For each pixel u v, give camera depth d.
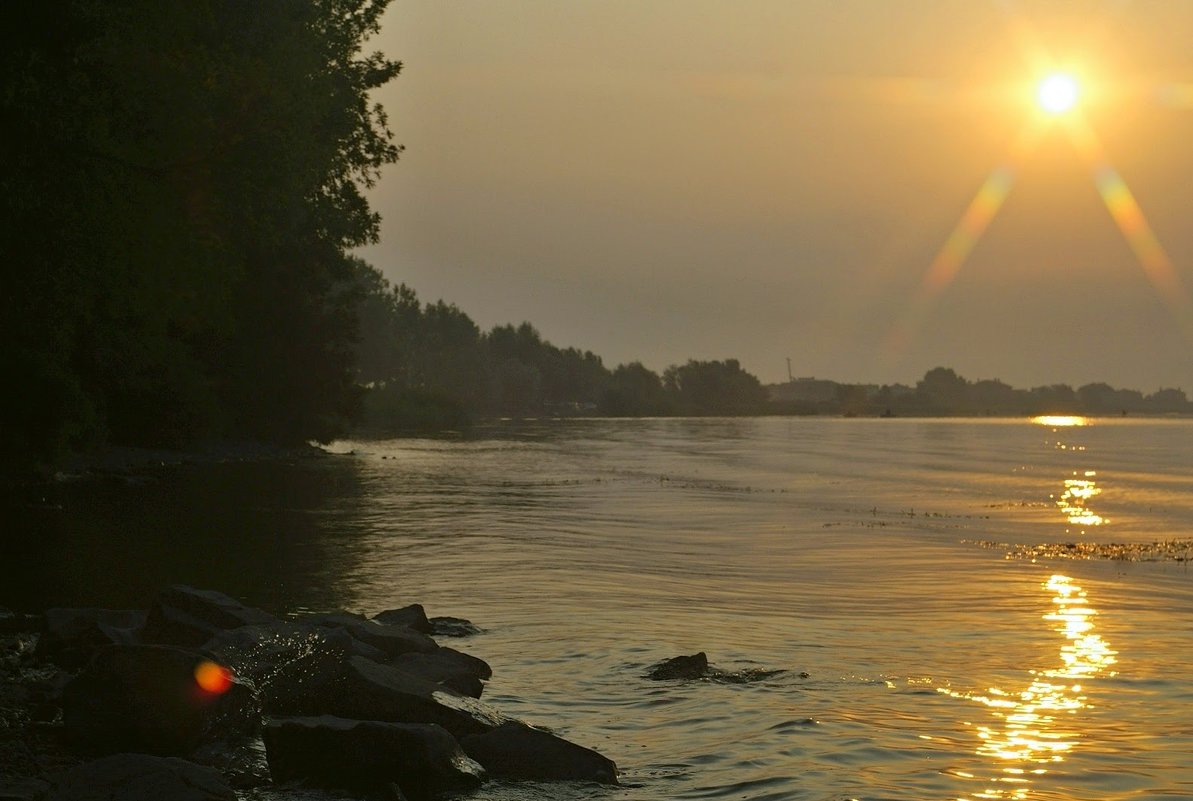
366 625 14.24
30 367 33.94
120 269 25.62
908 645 15.69
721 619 17.83
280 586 20.78
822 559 25.77
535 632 16.70
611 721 11.80
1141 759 10.12
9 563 22.84
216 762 10.33
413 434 130.00
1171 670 13.95
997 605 19.33
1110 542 30.12
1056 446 111.06
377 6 54.31
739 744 10.84
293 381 74.62
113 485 43.56
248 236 31.02
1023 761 10.11
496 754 10.11
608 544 28.34
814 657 14.90
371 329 191.88
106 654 10.77
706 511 38.34
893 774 9.78
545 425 184.12
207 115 24.83
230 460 63.81
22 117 20.59
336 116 51.59
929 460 80.44
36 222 22.38
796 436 136.25
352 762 9.74
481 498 42.88
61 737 10.62
